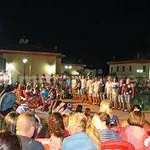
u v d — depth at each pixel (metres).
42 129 7.32
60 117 5.86
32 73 46.31
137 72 58.97
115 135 6.44
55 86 27.75
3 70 24.66
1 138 2.83
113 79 22.53
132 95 20.50
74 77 31.50
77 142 5.03
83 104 25.30
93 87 25.33
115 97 21.70
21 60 45.81
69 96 30.64
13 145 2.80
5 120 5.27
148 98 21.80
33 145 4.26
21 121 4.61
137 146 6.20
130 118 6.42
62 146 5.16
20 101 18.56
